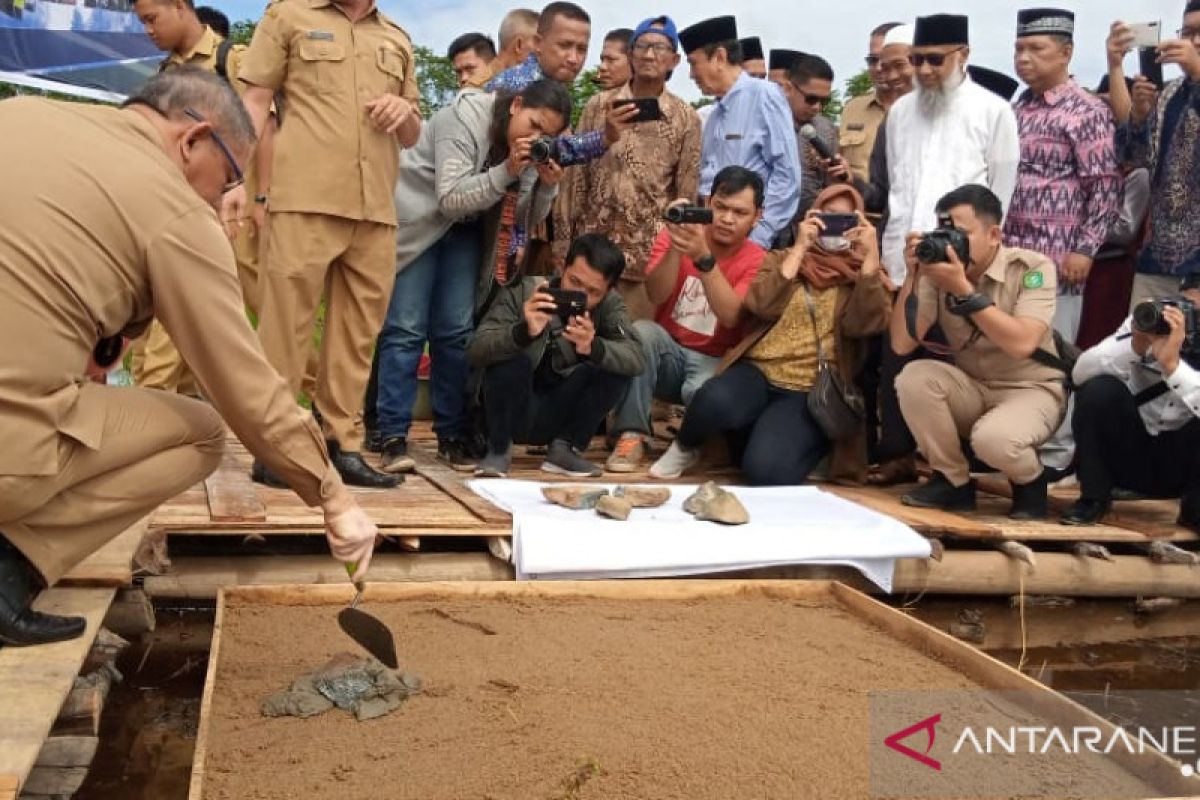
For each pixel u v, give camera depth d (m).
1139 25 6.03
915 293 5.04
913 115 5.95
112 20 6.85
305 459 2.75
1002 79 6.59
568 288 5.09
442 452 5.62
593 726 2.83
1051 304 4.87
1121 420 4.96
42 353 2.52
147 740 3.08
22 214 2.50
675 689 3.12
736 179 5.48
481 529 4.16
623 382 5.32
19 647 2.63
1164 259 5.93
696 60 6.54
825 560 4.25
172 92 2.77
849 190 5.49
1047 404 4.96
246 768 2.53
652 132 6.12
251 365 2.68
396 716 2.86
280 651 3.27
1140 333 4.80
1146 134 6.04
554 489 4.57
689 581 4.05
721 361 5.72
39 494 2.58
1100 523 5.05
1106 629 4.66
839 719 2.97
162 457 2.85
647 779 2.55
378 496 4.61
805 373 5.46
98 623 2.87
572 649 3.42
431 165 5.18
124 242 2.58
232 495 4.32
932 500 5.14
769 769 2.63
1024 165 6.00
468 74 7.05
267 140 4.97
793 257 5.26
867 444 6.00
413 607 3.76
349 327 4.67
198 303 2.62
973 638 4.39
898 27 6.92
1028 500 5.07
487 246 5.30
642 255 6.18
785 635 3.68
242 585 3.84
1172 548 4.81
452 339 5.42
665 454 5.60
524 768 2.57
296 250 4.42
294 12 4.41
